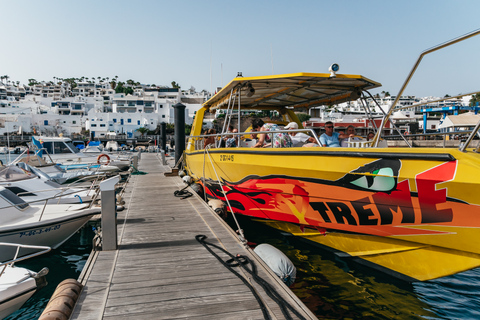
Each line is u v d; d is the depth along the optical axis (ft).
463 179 10.16
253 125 24.23
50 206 23.88
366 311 13.42
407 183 11.51
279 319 9.25
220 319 9.31
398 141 29.07
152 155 102.42
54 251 21.86
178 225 18.98
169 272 12.41
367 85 20.17
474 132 10.49
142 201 26.50
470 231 10.82
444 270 12.60
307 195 15.33
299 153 14.79
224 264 13.00
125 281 11.62
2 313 12.37
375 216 13.10
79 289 10.71
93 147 74.08
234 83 20.01
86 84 385.50
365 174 12.55
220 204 23.34
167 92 298.15
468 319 12.96
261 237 21.62
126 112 209.97
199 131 31.63
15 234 19.03
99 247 14.94
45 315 8.92
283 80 19.03
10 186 25.84
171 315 9.48
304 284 15.37
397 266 14.15
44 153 54.85
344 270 16.48
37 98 261.24
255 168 17.78
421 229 12.03
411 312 13.39
